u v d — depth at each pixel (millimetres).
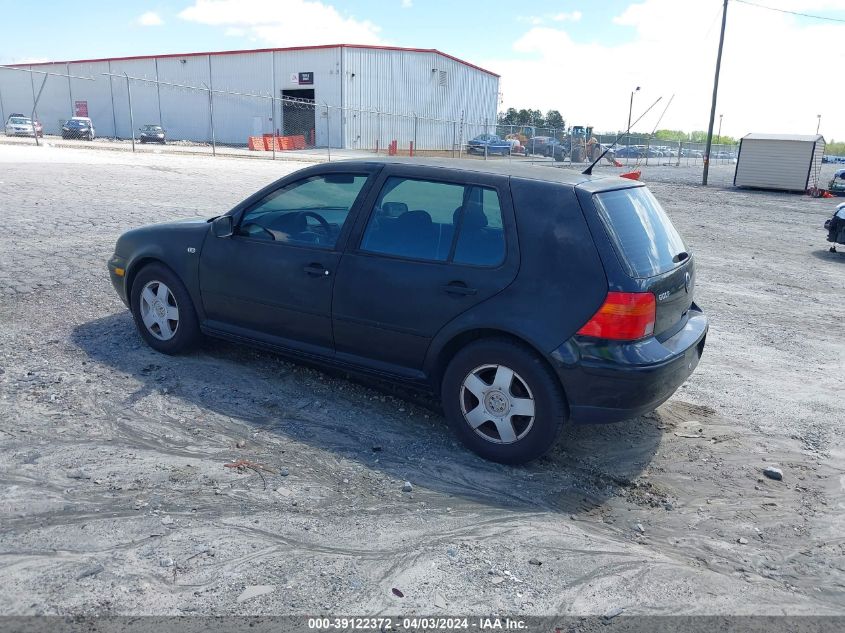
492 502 3949
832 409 5656
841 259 13430
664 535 3777
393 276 4500
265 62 48594
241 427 4586
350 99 47062
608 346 3953
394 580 3166
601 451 4699
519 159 44281
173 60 50844
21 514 3449
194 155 29484
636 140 51469
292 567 3207
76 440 4246
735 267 11977
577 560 3449
